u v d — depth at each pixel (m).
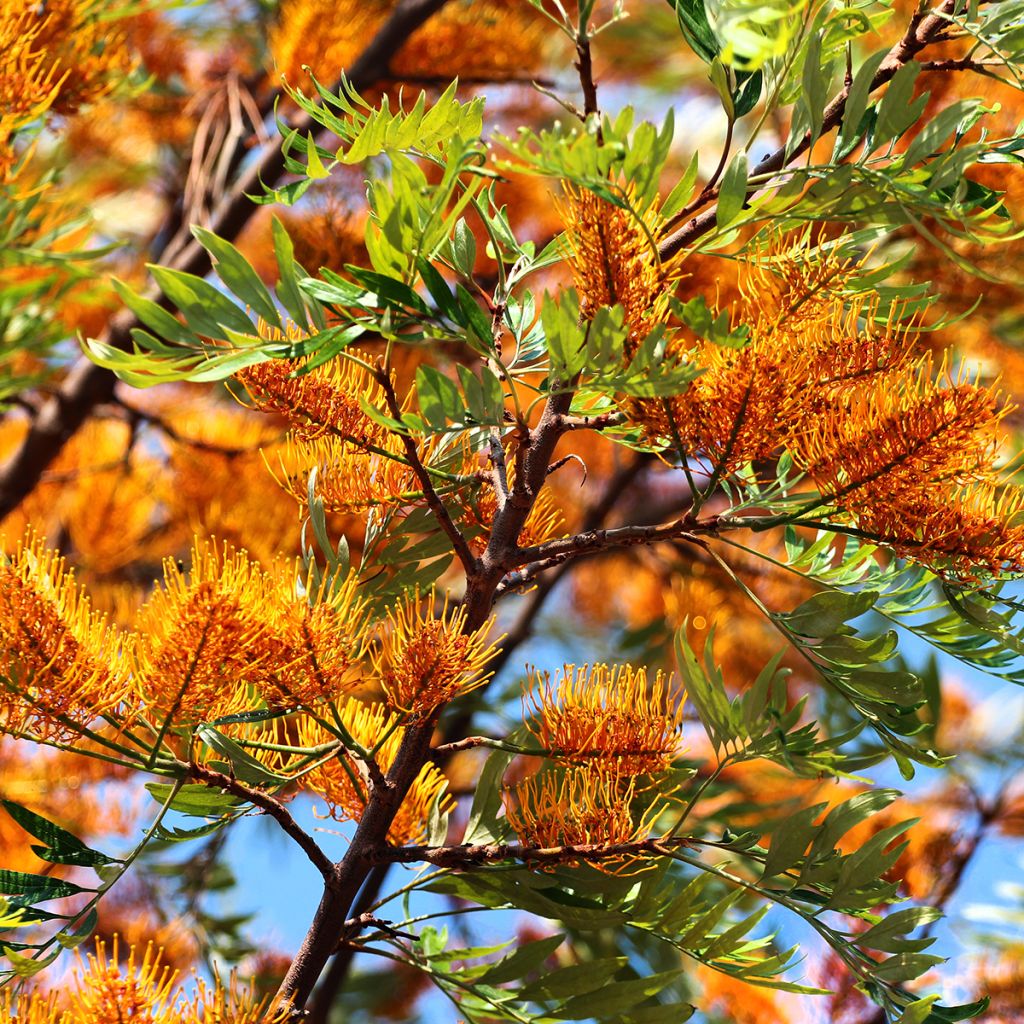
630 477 6.54
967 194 3.23
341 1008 6.77
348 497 3.34
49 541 6.43
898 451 3.19
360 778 3.33
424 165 5.11
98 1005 3.16
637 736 3.24
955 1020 3.22
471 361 5.18
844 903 3.22
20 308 4.78
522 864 3.26
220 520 5.28
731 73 3.29
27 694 3.19
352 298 3.20
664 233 3.29
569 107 3.25
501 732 5.66
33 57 3.73
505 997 3.27
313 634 3.21
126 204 7.89
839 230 3.35
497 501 3.31
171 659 3.19
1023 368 5.59
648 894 3.26
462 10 5.86
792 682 6.45
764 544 6.41
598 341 3.14
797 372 3.20
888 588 3.33
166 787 3.28
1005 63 3.23
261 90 6.78
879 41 4.66
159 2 4.43
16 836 4.71
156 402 6.49
